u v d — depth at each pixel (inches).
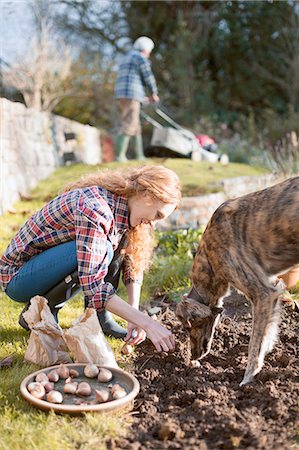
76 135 429.4
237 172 382.9
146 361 131.7
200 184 331.3
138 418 104.4
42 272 132.1
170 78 668.1
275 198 118.1
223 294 127.0
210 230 122.8
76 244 120.7
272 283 125.2
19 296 138.1
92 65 647.8
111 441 95.3
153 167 127.3
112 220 122.6
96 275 118.6
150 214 125.9
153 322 116.4
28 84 532.7
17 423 99.3
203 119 601.0
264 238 117.6
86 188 126.5
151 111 592.4
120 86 397.1
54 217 127.8
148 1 693.9
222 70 686.5
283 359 127.8
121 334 144.6
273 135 569.3
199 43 665.0
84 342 120.5
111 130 613.6
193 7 697.6
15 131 301.7
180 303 121.7
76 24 690.2
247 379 116.7
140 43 402.3
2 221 247.9
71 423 99.8
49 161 368.2
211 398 111.3
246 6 677.3
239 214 120.3
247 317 159.8
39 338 124.6
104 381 113.5
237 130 613.3
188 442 95.3
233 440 93.5
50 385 110.0
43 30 546.0
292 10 660.1
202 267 124.9
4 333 145.1
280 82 651.5
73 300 171.8
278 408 104.7
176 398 112.2
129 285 144.1
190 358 132.0
